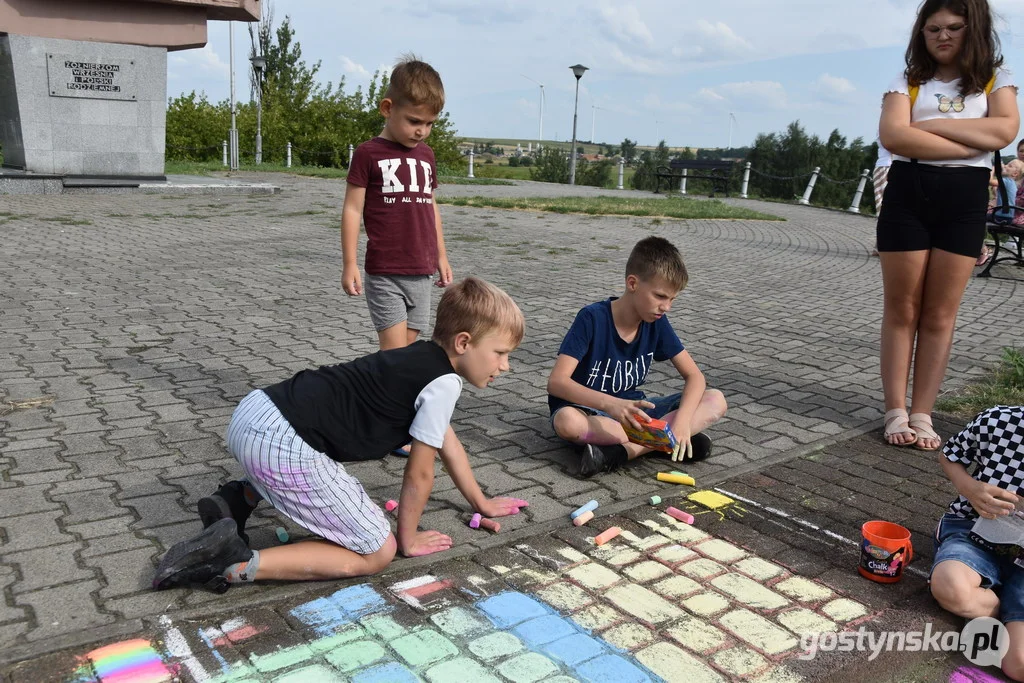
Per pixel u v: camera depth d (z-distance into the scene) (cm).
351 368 276
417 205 398
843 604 280
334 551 270
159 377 490
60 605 253
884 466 404
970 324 742
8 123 1539
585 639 252
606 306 388
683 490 366
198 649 237
